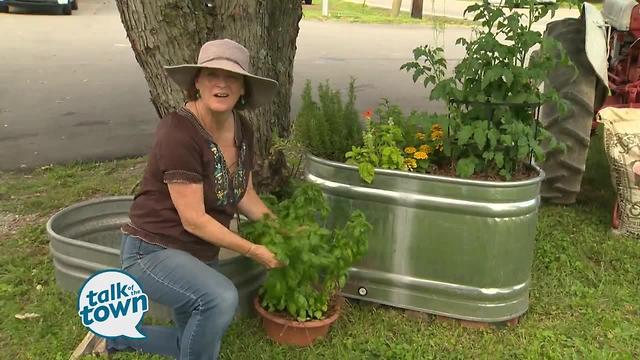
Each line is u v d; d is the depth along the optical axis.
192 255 2.47
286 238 2.60
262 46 3.59
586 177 5.29
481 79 3.03
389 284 3.11
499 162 2.91
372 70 11.06
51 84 9.11
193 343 2.44
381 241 3.06
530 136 2.95
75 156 5.79
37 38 13.66
